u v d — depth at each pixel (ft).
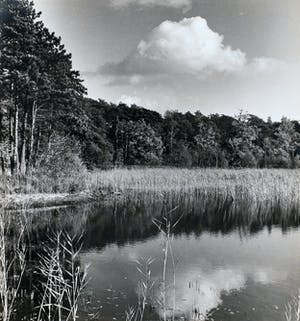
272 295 25.54
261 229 45.57
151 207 60.44
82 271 29.55
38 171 70.59
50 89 81.20
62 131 92.68
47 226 44.73
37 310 22.57
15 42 76.18
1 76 74.79
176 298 24.94
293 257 33.99
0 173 50.96
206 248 36.83
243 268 30.86
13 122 81.30
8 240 36.27
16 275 27.78
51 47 87.10
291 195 67.77
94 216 52.49
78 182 72.02
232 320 21.98
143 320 21.85
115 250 35.78
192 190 79.10
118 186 77.05
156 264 31.73
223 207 61.00
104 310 22.98
